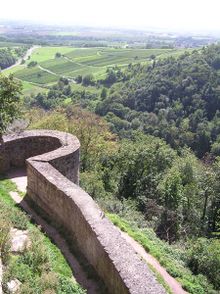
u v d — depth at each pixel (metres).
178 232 27.72
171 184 34.19
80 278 9.76
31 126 36.47
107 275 9.05
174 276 14.88
